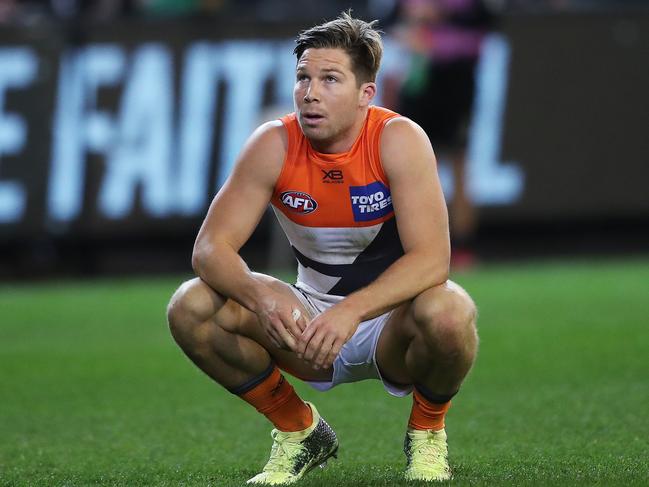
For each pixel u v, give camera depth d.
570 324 25.42
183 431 16.23
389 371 12.77
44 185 35.22
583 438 14.94
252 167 12.45
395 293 11.79
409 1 35.38
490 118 37.28
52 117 35.06
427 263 11.95
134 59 35.50
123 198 35.72
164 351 23.66
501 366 20.81
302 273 13.25
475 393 18.47
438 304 11.72
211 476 13.09
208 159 36.16
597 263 37.97
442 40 35.38
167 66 35.72
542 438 15.02
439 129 36.00
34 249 37.00
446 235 12.19
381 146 12.26
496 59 37.09
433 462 12.57
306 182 12.39
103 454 14.74
